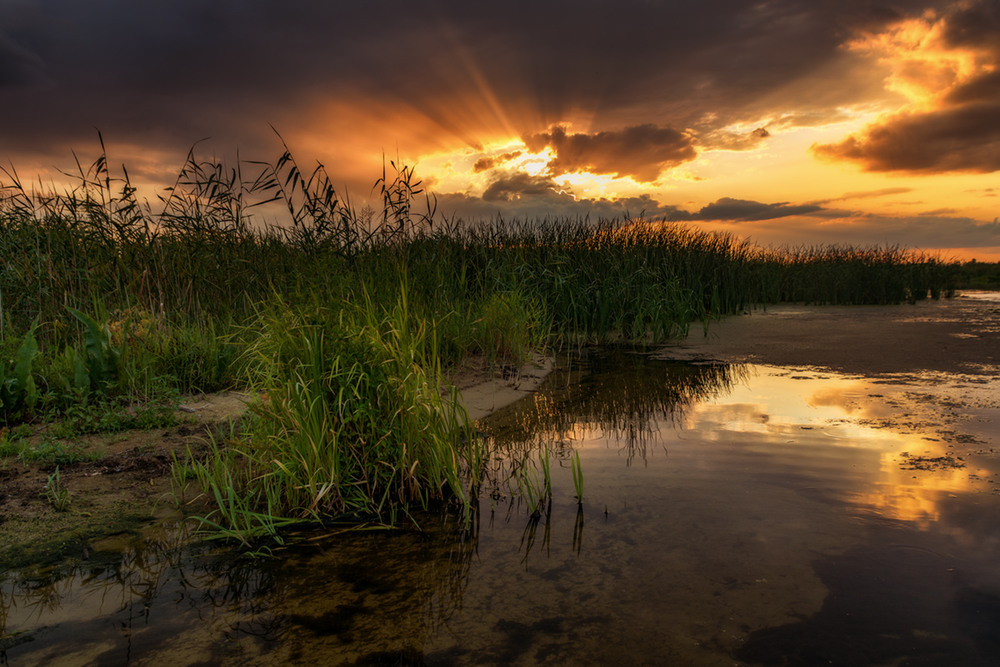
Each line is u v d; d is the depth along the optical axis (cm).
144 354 459
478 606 213
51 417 392
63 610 211
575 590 222
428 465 317
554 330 897
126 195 556
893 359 655
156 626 201
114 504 296
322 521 283
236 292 600
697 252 1108
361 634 197
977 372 576
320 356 324
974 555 238
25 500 294
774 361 671
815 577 225
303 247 614
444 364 580
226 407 431
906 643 186
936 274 1645
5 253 527
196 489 313
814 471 332
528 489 298
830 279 1472
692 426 429
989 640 186
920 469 330
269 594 222
